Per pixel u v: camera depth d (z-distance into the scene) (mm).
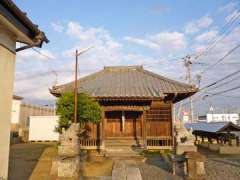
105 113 22188
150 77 24656
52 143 28734
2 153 6602
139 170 12523
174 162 11570
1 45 6609
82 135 18844
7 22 6332
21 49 7801
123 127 21781
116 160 15945
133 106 20703
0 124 6535
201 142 27250
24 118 34781
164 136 20344
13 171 11906
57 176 10625
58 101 16859
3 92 6695
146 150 19266
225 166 13352
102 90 21188
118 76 25078
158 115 20891
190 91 20406
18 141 29281
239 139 20734
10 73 7086
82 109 16375
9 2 5777
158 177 10898
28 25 6984
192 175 10234
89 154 17844
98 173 11766
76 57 15234
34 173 11438
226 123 22453
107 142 20875
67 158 10742
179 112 34312
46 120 31328
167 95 20781
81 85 22656
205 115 59719
